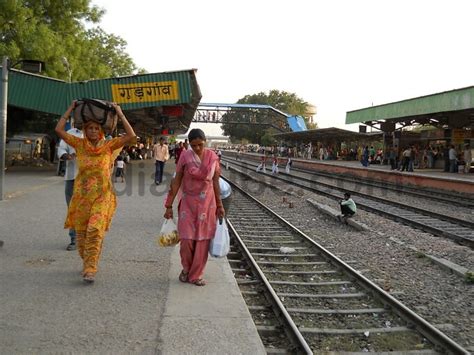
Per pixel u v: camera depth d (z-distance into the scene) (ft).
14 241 25.08
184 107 107.76
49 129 105.40
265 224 40.52
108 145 18.75
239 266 26.02
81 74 106.32
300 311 19.22
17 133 103.09
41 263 20.93
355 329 17.54
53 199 42.34
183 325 14.60
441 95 88.02
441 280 24.63
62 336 13.55
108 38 155.74
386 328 17.57
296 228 36.40
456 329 18.12
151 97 76.43
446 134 106.73
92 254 18.19
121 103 75.31
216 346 13.25
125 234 28.45
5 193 44.73
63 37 97.66
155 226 31.35
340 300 21.07
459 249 31.76
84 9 97.40
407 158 96.27
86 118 18.20
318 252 29.66
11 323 14.33
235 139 438.40
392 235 36.58
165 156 60.29
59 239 25.75
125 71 156.66
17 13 83.20
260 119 279.49
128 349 12.88
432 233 38.17
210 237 18.58
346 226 40.68
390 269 26.73
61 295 16.92
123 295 17.15
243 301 16.92
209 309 16.02
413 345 16.25
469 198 62.95
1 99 38.06
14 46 80.89
